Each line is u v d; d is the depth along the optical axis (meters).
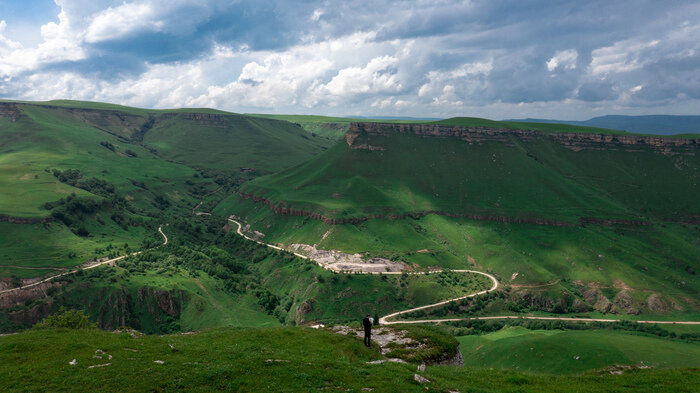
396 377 32.38
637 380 36.78
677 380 36.75
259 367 33.62
